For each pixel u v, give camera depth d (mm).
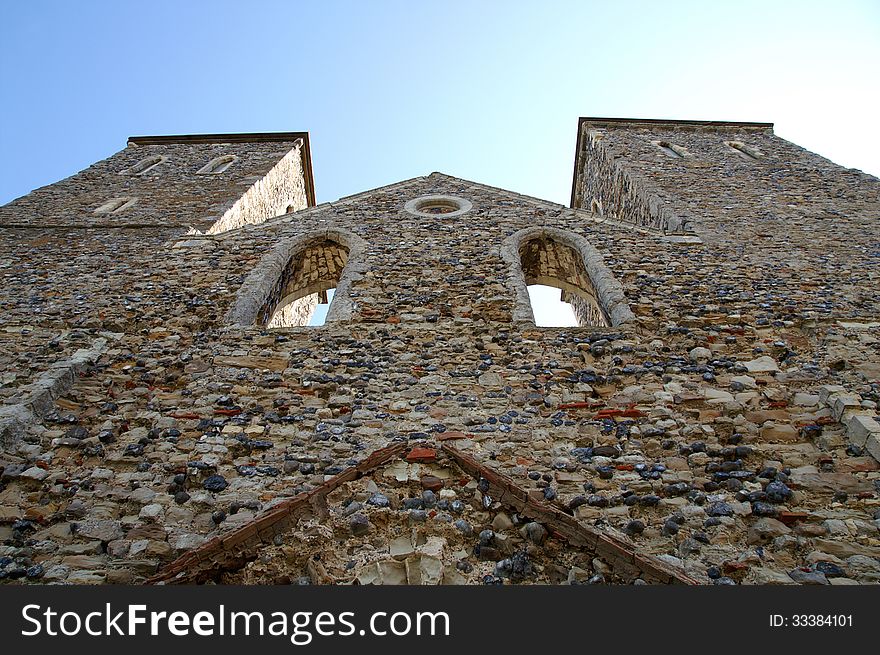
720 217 10047
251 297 7203
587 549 3715
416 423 4996
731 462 4613
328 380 5570
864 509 4188
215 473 4516
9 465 4539
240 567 3621
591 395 5395
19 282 7820
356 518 3893
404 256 8289
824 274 7836
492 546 3814
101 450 4734
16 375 5539
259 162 14812
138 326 6617
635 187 12219
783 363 5871
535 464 4566
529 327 6477
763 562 3791
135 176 13578
